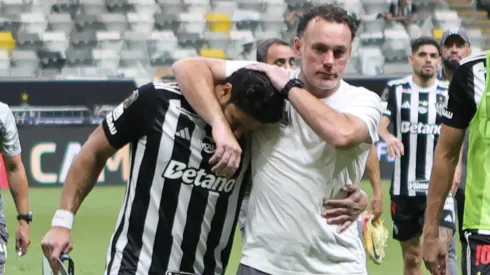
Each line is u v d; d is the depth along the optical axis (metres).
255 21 57.25
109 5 57.03
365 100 11.81
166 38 55.88
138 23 56.53
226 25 57.16
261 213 11.94
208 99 11.41
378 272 26.39
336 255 11.91
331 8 11.55
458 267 26.64
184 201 11.70
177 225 11.70
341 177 11.87
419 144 26.14
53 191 45.03
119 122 11.84
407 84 26.36
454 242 22.62
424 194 25.48
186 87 11.52
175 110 11.65
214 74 11.75
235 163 11.21
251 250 12.02
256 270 11.91
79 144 46.53
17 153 17.70
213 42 56.19
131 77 53.50
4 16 55.59
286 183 11.77
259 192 11.95
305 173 11.73
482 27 58.78
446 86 26.30
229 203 11.91
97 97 46.78
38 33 55.06
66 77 51.75
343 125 11.25
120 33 55.81
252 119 11.41
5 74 53.81
